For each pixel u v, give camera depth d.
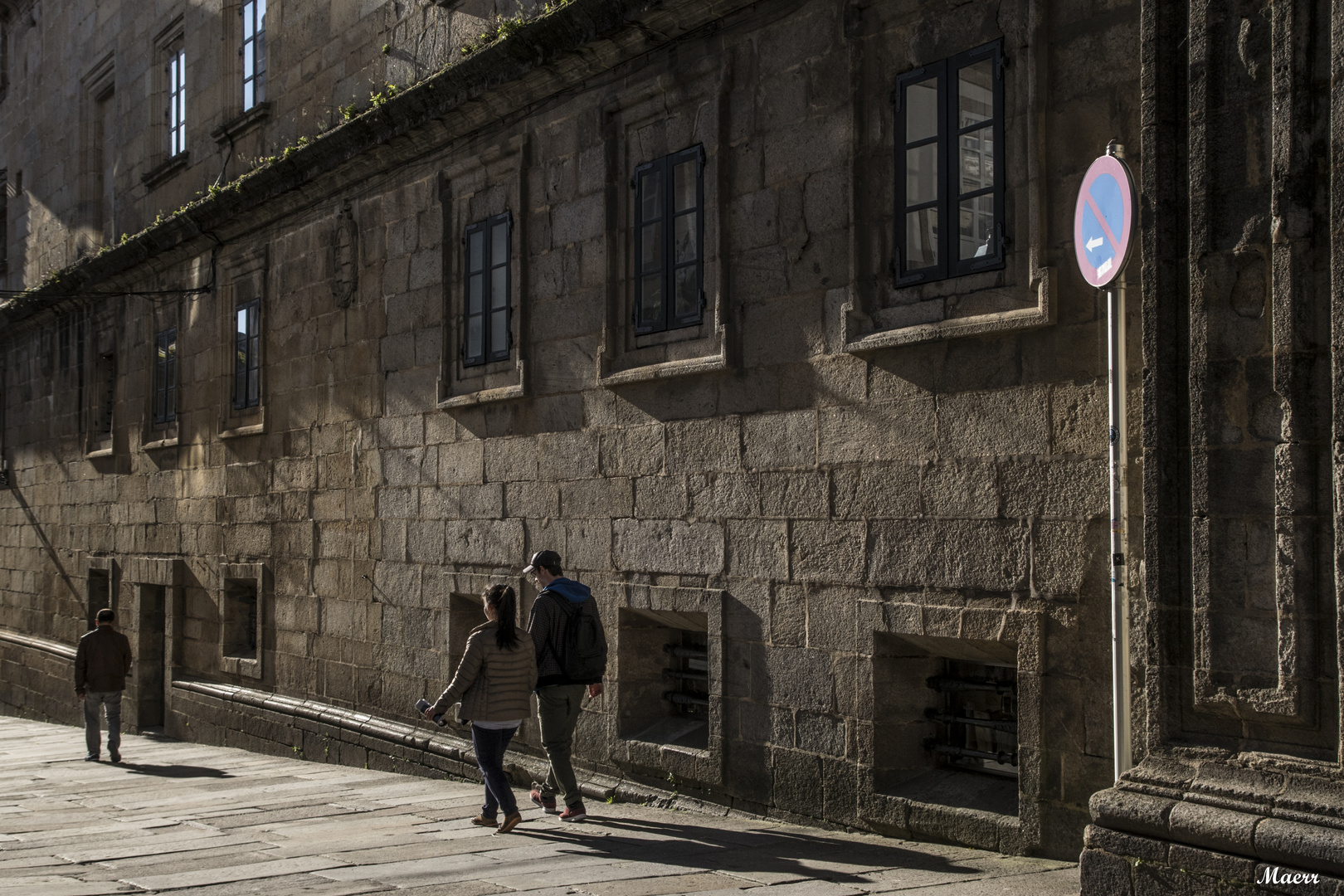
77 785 12.18
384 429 12.87
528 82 10.76
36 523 22.81
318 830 8.59
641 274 9.77
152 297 18.41
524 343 10.84
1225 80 5.75
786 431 8.44
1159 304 5.89
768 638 8.48
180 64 18.30
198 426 16.88
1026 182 7.09
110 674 14.52
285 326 14.87
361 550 13.20
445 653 11.79
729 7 8.94
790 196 8.51
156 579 17.80
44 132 23.25
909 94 7.82
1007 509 7.08
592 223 10.20
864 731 7.79
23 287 23.97
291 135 14.96
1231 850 5.32
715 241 9.01
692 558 9.11
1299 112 5.41
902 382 7.70
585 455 10.16
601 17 9.66
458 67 11.20
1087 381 6.74
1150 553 5.86
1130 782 5.86
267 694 14.95
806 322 8.34
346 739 13.27
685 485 9.20
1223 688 5.57
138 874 6.95
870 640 7.77
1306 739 5.32
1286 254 5.41
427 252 12.30
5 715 23.86
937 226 7.61
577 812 8.37
